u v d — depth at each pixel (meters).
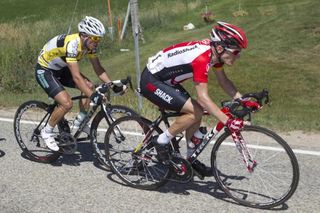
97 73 4.58
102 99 4.27
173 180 3.95
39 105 4.84
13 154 5.04
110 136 4.27
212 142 5.16
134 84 11.41
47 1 31.73
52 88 4.47
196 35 17.81
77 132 4.59
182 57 3.54
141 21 21.22
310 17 16.20
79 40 4.26
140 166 4.18
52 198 3.93
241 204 3.73
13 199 3.93
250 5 22.12
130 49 17.27
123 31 18.45
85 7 27.94
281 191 3.71
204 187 4.09
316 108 9.05
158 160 4.02
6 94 8.67
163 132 3.90
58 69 4.55
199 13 23.00
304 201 3.74
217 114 3.48
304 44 13.38
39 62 4.57
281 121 6.20
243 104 3.53
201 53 3.47
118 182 4.24
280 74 11.48
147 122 4.04
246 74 11.71
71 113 6.66
